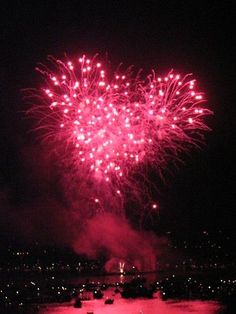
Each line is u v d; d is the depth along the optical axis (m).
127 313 37.66
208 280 51.88
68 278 63.50
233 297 42.03
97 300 44.44
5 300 44.41
